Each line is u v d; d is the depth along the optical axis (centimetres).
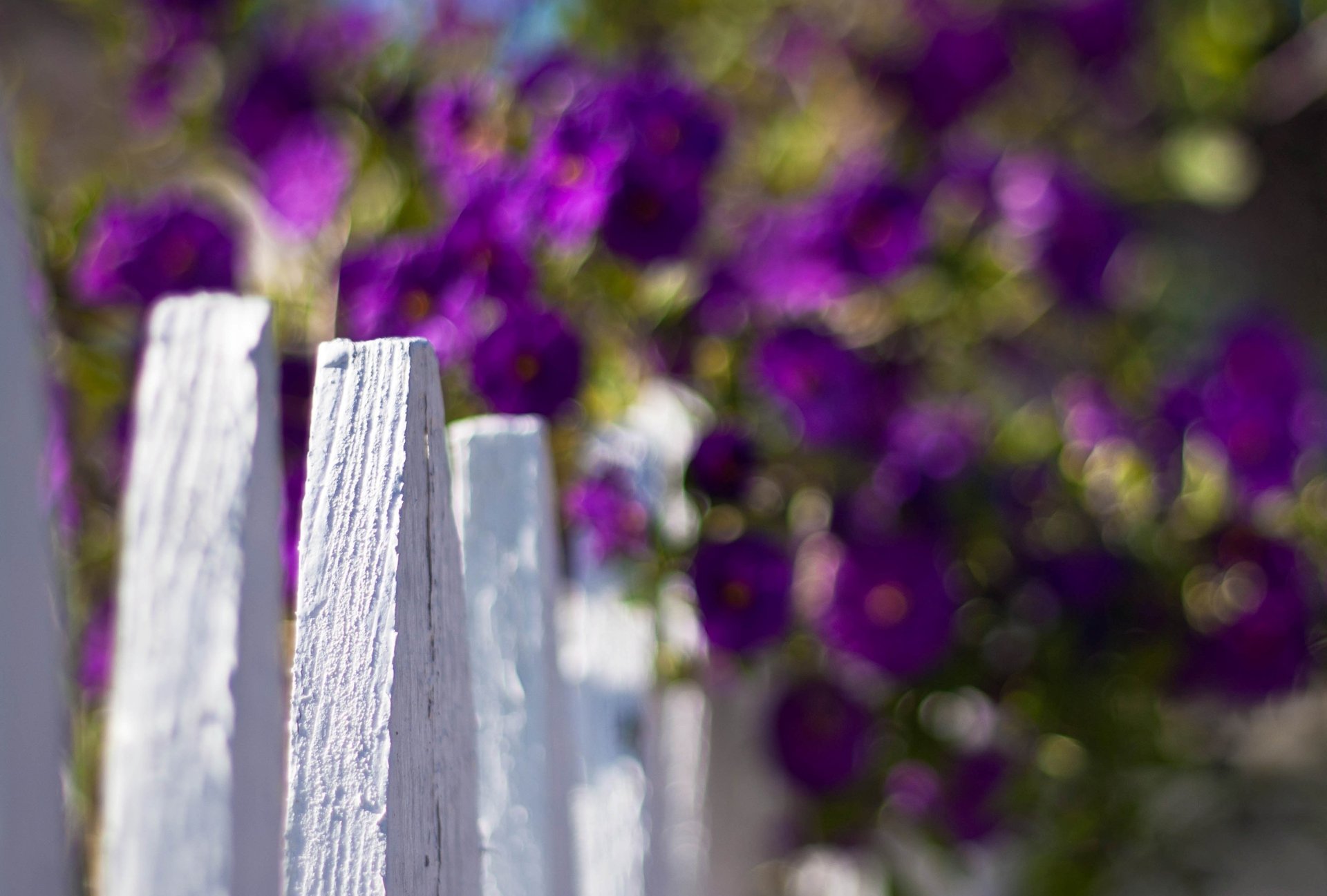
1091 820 190
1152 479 193
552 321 168
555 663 155
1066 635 190
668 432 178
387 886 137
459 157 175
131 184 196
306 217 181
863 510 184
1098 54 206
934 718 190
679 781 178
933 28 202
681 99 173
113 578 175
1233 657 189
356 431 144
